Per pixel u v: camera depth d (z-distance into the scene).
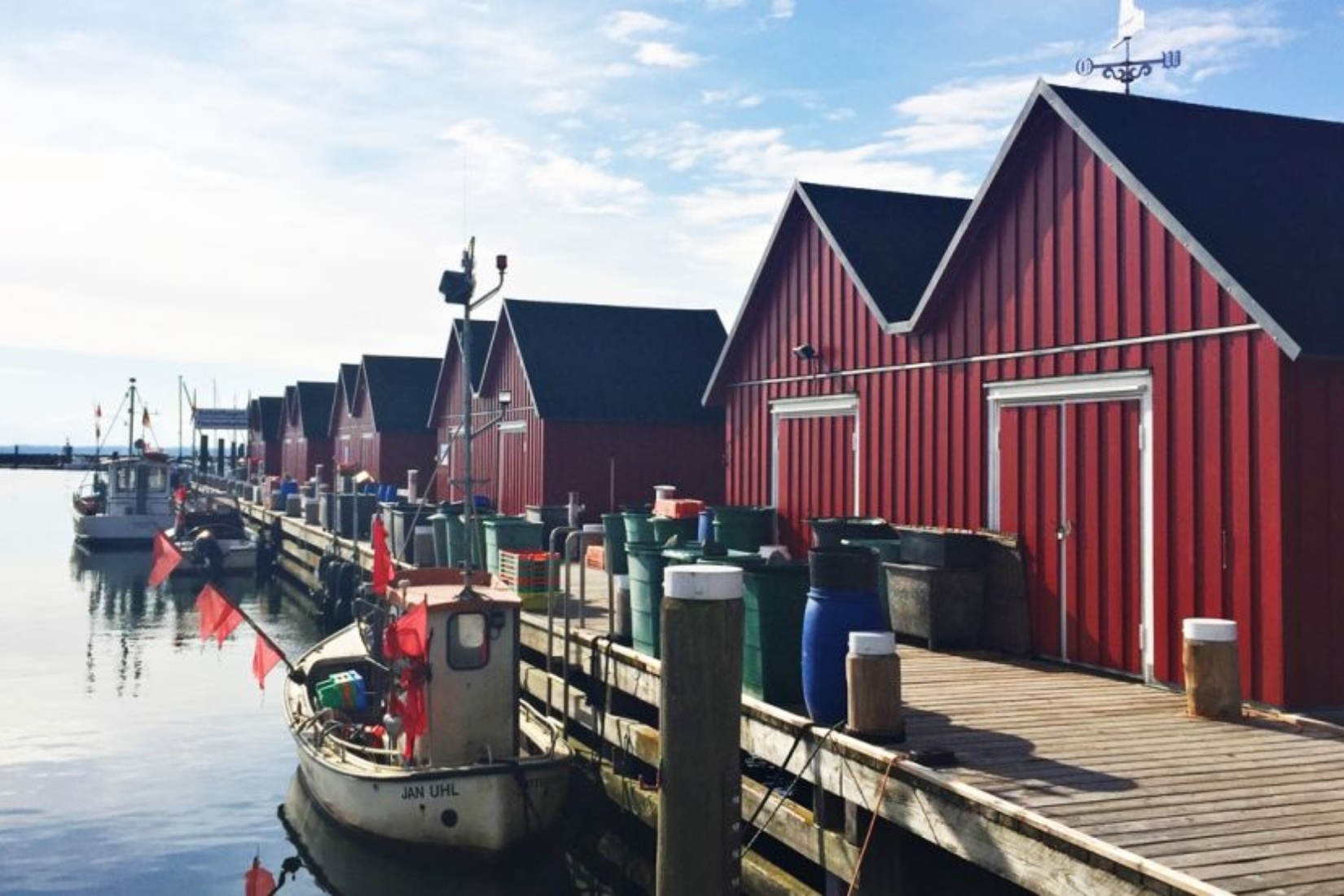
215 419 87.19
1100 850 5.87
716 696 7.27
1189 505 10.17
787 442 17.23
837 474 15.89
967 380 13.19
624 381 27.44
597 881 11.25
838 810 8.36
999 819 6.57
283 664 23.44
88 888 11.51
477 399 32.16
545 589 16.41
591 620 15.15
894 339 14.65
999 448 12.59
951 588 12.20
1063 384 11.67
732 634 7.32
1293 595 9.38
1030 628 11.87
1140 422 10.75
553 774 11.11
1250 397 9.64
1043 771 7.41
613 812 12.13
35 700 19.91
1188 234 10.06
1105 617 11.01
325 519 34.25
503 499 29.30
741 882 9.45
